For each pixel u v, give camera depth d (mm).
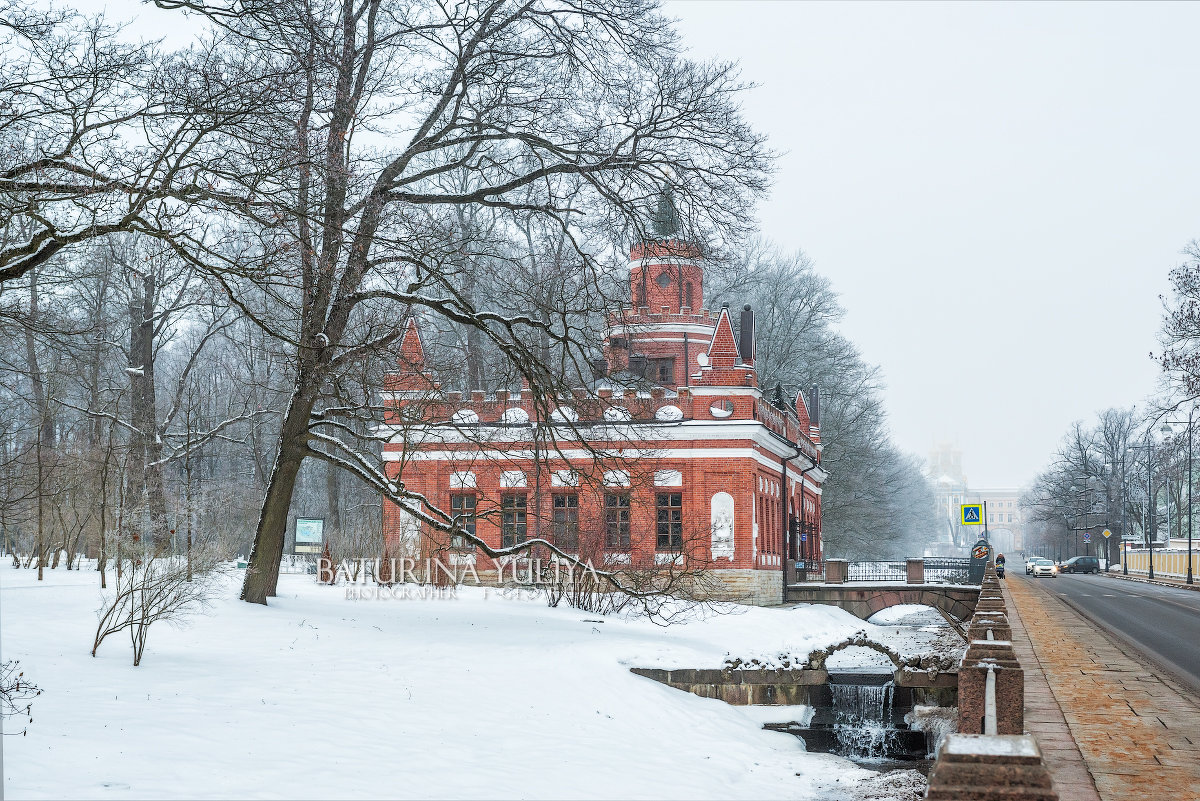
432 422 26703
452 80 26609
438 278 24109
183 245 18672
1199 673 21062
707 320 50500
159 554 25266
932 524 185625
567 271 27969
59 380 42312
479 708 19062
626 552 37438
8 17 16359
